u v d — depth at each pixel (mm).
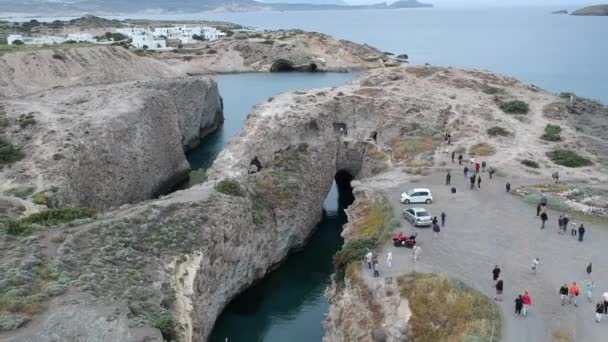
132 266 39625
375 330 34625
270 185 62469
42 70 118625
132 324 31719
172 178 88438
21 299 32250
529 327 31734
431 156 68125
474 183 58188
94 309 32375
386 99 82062
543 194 53156
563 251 41875
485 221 48188
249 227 54656
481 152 68188
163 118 89625
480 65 192000
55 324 30344
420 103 82000
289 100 82312
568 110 83625
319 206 70688
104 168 68250
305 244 65562
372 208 54812
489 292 35625
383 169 70938
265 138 70125
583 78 159750
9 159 64000
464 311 32969
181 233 45781
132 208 50219
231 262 51219
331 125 78562
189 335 37719
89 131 70125
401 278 37750
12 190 56344
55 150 64438
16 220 45656
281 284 57594
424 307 34188
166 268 41562
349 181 82812
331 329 41188
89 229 42531
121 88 99000
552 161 65750
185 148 106250
